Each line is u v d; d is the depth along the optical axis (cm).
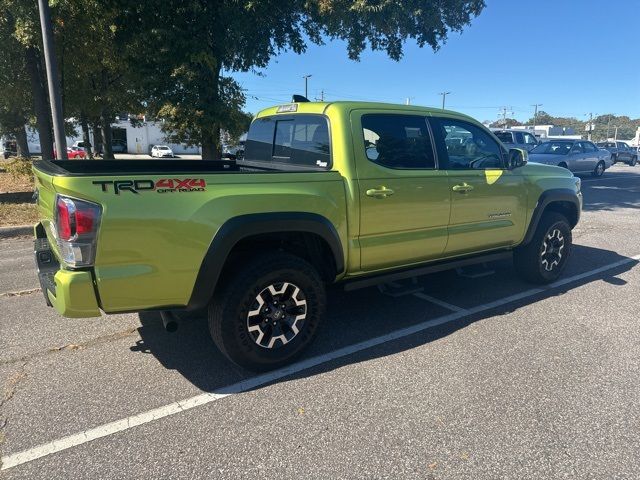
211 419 286
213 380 333
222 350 331
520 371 344
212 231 302
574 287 543
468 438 268
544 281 545
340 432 274
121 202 277
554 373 342
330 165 371
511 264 641
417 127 414
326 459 251
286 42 1331
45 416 288
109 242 276
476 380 331
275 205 324
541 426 279
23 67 1363
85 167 412
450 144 438
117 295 285
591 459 251
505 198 479
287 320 347
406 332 414
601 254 708
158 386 324
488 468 245
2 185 1510
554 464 248
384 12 1176
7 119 2338
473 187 446
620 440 267
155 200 286
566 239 549
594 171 2073
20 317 444
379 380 332
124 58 1285
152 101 1359
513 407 298
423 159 416
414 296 509
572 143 1964
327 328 422
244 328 326
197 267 301
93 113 1792
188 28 1141
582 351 377
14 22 1158
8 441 265
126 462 248
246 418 287
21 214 931
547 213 538
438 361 360
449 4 1297
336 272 370
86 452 256
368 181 372
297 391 318
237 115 1223
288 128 425
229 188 310
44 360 360
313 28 1339
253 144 486
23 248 726
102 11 1141
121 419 286
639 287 546
